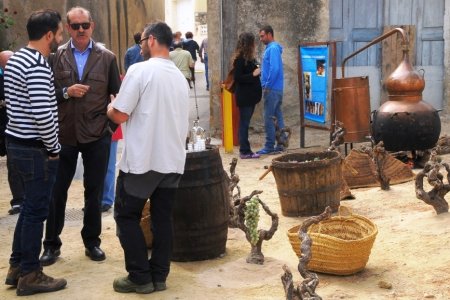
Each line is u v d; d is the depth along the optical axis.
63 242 6.30
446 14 13.71
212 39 12.80
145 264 4.89
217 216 5.66
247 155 10.63
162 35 4.80
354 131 10.23
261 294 4.87
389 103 9.47
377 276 5.13
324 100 10.91
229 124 11.14
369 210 7.14
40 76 4.55
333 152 7.25
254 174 9.37
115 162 7.47
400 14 13.84
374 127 9.60
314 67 11.09
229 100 11.09
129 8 16.23
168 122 4.76
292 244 5.29
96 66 5.48
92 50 5.53
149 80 4.67
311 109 11.30
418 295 4.71
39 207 4.83
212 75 12.88
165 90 4.73
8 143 4.77
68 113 5.42
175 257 5.66
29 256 4.88
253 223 5.52
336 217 5.56
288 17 13.28
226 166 10.05
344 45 13.91
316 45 10.96
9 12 13.58
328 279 5.11
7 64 4.68
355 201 7.55
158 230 4.95
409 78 9.29
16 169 4.77
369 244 5.10
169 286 5.07
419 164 9.56
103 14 14.54
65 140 5.46
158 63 4.75
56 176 5.36
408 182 8.39
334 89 10.30
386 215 6.88
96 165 5.55
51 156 4.77
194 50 22.92
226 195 5.75
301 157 7.32
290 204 6.97
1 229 6.88
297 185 6.89
